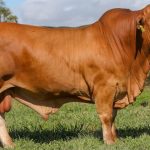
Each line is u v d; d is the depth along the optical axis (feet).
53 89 27.35
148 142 27.68
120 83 26.99
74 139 29.12
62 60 26.91
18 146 27.99
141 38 27.04
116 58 26.84
